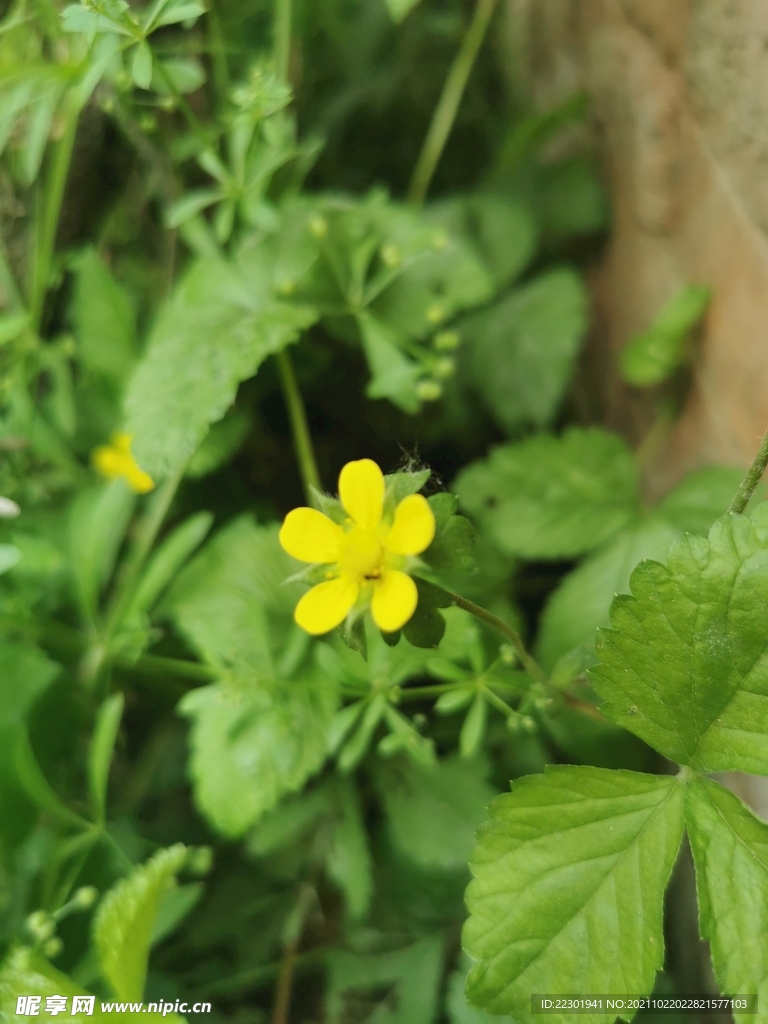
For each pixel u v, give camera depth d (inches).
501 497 12.4
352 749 11.1
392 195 16.2
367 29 15.4
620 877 9.7
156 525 12.4
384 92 15.7
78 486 13.0
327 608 9.7
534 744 11.9
